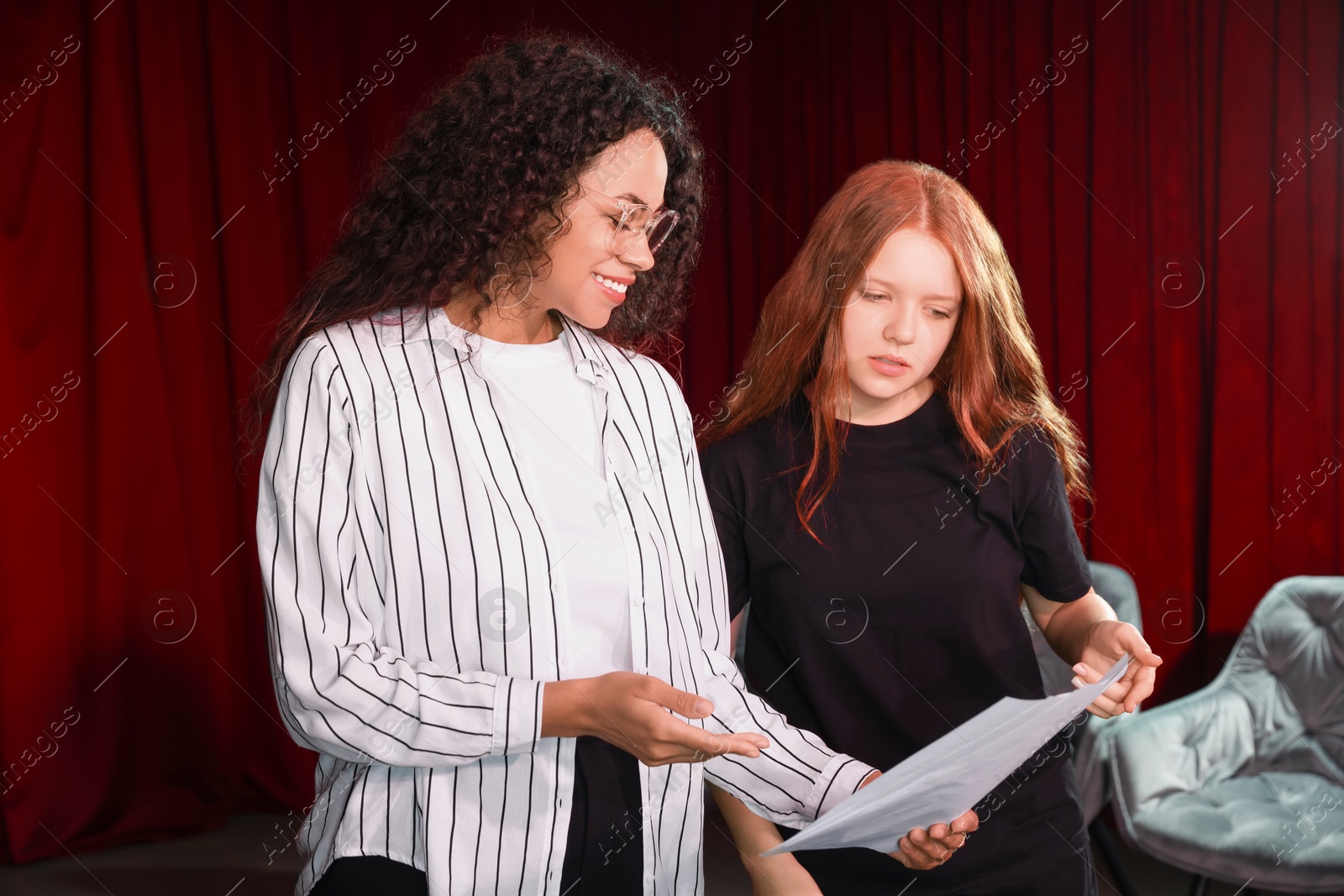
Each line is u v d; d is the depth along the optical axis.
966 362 1.19
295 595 0.92
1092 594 1.27
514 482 0.98
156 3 2.90
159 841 2.99
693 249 1.16
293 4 3.08
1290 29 2.69
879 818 0.87
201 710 3.06
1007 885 1.17
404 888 0.96
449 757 0.91
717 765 1.09
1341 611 2.39
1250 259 2.78
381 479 0.95
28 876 2.77
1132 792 2.15
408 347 0.99
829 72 3.33
